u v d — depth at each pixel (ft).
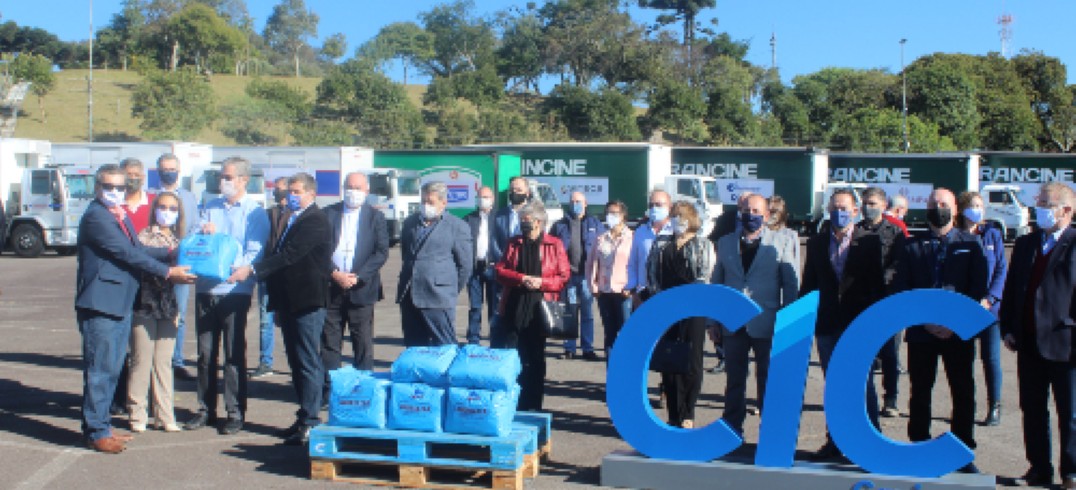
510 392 19.19
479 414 18.71
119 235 21.07
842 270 21.03
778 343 18.21
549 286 23.58
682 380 22.54
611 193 102.63
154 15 283.18
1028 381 19.08
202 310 23.15
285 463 20.68
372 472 19.86
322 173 93.09
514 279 23.61
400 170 93.56
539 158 105.29
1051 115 228.43
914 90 211.41
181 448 21.84
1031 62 233.96
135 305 22.67
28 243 80.18
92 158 91.09
